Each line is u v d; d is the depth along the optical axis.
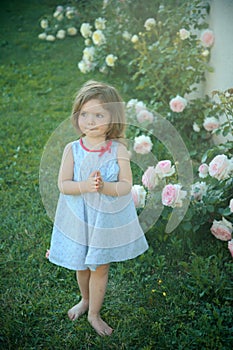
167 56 4.39
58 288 2.94
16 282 2.98
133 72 5.40
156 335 2.56
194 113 4.34
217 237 3.09
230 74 3.96
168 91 4.51
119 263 3.07
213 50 4.27
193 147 4.27
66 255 2.46
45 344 2.56
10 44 7.29
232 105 3.56
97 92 2.38
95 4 6.34
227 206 3.23
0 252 3.25
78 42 7.13
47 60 6.71
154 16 5.34
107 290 2.89
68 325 2.66
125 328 2.62
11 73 6.34
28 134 4.85
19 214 3.61
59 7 6.82
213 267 2.96
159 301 2.80
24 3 8.98
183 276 2.98
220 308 2.71
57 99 5.60
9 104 5.52
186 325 2.62
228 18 3.89
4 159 4.42
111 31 5.33
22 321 2.69
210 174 3.07
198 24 4.60
